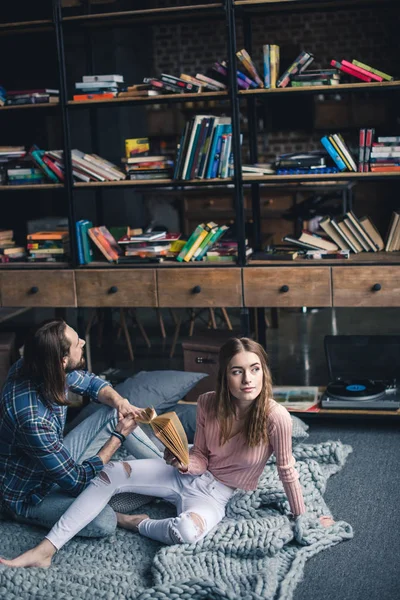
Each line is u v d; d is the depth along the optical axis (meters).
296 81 4.07
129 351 5.88
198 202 7.99
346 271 4.07
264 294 4.20
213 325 6.16
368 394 4.22
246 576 2.77
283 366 5.45
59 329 3.04
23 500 3.22
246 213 7.73
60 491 3.25
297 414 4.24
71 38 7.58
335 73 4.05
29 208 6.90
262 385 2.98
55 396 3.02
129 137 8.31
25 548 3.11
